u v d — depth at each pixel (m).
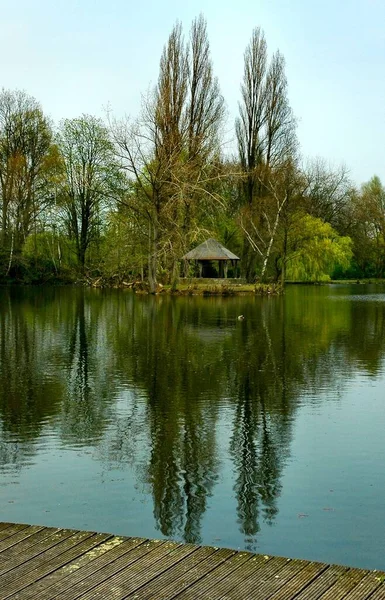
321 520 7.70
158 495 8.45
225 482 8.97
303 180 61.09
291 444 10.69
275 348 21.36
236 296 49.47
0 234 59.34
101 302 41.28
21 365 17.75
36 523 7.56
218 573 5.39
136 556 5.69
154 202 45.91
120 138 44.50
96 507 8.05
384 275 81.12
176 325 28.05
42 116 60.47
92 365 17.73
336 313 35.53
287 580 5.28
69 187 60.84
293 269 67.19
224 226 65.81
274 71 54.09
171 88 46.03
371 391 14.66
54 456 10.03
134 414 12.53
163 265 51.59
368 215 78.75
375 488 8.75
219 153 47.50
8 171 57.59
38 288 57.38
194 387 15.01
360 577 5.33
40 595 5.05
